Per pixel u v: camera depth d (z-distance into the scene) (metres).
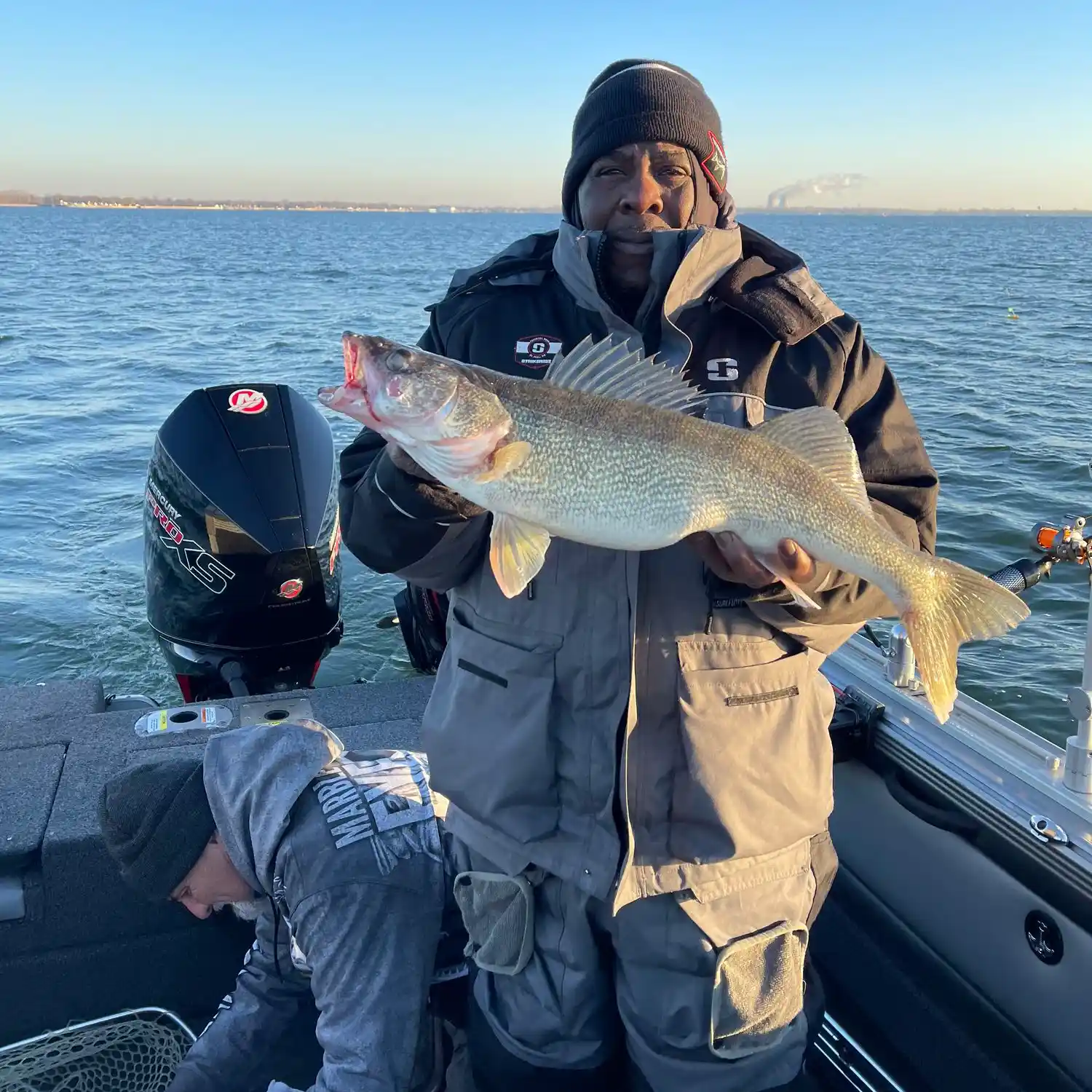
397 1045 2.08
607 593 1.85
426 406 1.83
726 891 1.89
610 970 2.06
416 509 1.87
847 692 2.77
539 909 2.02
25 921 2.52
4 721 3.16
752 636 1.85
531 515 1.87
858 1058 2.53
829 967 2.76
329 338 20.48
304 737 2.28
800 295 1.97
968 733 2.53
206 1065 2.39
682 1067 1.94
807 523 1.87
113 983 2.65
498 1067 2.11
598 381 1.94
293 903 2.16
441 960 2.53
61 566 6.33
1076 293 31.17
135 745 3.00
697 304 1.98
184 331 21.80
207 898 2.25
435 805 2.52
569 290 2.09
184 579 3.82
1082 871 2.03
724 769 1.83
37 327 22.20
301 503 3.84
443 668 2.12
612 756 1.85
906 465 1.99
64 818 2.58
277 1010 2.45
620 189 2.03
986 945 2.28
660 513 1.83
